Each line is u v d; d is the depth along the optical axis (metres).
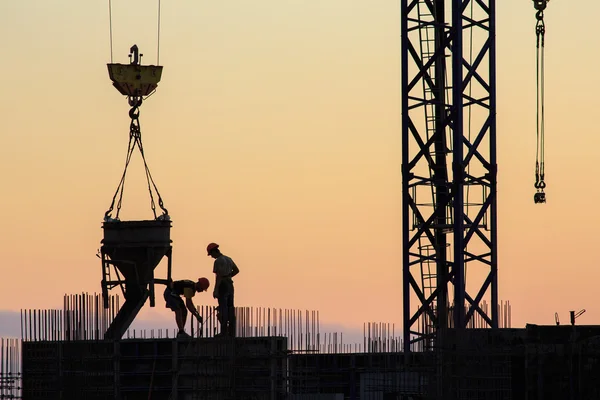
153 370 179.75
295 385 188.12
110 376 180.12
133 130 190.62
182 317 181.25
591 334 179.50
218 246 178.25
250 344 181.38
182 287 180.50
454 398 183.12
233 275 179.38
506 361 181.50
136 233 184.88
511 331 182.62
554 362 179.62
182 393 179.62
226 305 178.25
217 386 179.00
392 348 197.75
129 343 180.88
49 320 180.38
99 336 180.88
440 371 185.75
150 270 184.62
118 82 190.12
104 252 185.88
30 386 179.50
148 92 191.00
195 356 179.75
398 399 195.00
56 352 179.62
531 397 179.75
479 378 182.12
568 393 179.25
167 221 185.25
